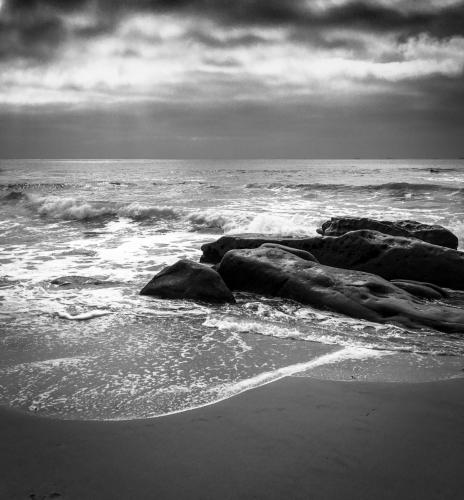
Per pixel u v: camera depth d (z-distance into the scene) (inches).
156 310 269.1
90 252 461.4
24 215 792.3
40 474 116.1
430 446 127.2
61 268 390.9
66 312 265.9
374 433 134.7
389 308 249.6
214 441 131.4
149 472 116.9
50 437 134.2
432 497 106.0
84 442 131.3
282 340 219.8
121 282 342.6
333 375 178.9
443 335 225.9
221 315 259.3
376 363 191.3
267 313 261.9
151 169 3356.3
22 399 158.9
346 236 354.3
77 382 172.2
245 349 208.1
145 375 179.2
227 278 315.6
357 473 115.4
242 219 641.6
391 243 340.2
